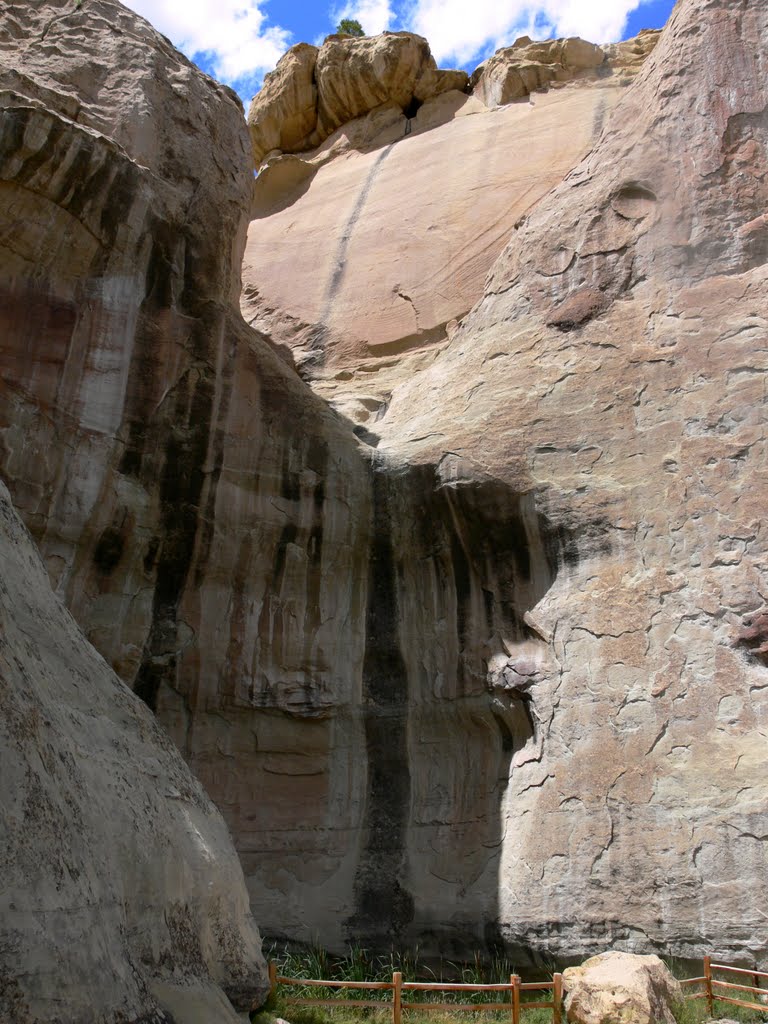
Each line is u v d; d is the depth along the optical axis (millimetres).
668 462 10078
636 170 12023
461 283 15734
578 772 9172
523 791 9516
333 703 10398
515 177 16844
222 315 11047
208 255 11266
